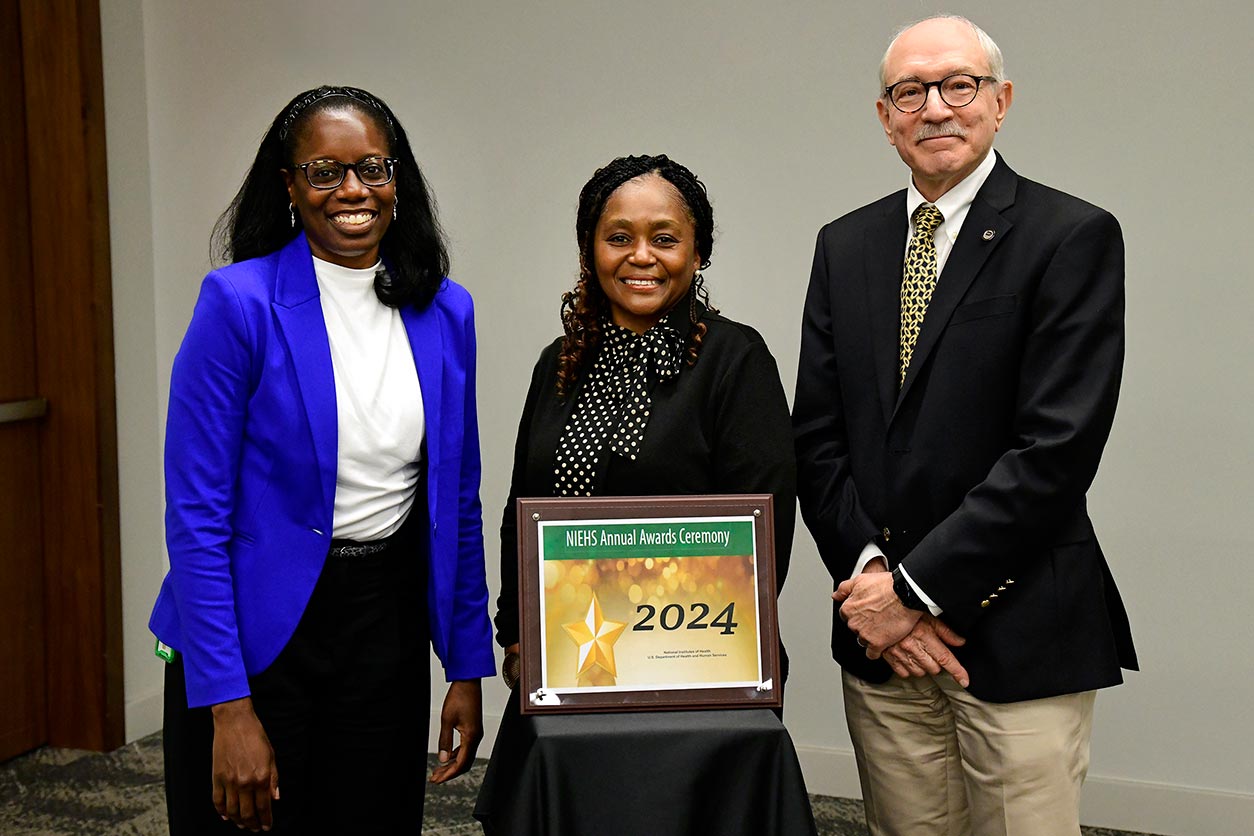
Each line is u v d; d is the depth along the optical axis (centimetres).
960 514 183
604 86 335
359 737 185
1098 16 301
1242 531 302
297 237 181
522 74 341
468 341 197
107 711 358
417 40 348
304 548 176
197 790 180
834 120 320
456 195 350
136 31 360
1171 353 304
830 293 207
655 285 181
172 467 172
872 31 315
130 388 361
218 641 171
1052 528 183
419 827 201
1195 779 310
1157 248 302
